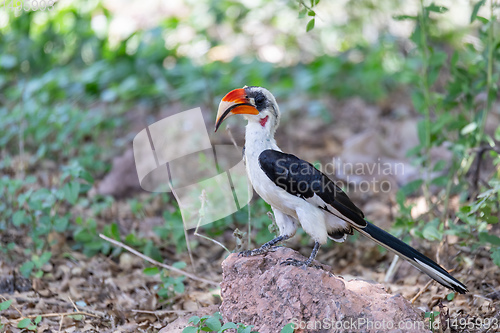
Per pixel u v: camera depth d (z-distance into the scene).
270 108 7.47
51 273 9.62
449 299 7.89
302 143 15.76
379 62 18.94
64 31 19.80
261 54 21.39
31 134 14.54
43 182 12.82
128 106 17.25
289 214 7.50
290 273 6.71
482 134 10.30
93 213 11.48
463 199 10.32
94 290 9.19
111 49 19.55
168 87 18.02
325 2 21.28
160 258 9.95
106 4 22.56
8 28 19.41
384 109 17.72
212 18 21.03
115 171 13.01
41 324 8.02
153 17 21.89
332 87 18.67
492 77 10.27
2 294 8.86
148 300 8.78
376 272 9.97
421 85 10.53
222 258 10.51
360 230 7.30
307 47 21.39
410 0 19.67
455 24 18.91
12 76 19.05
